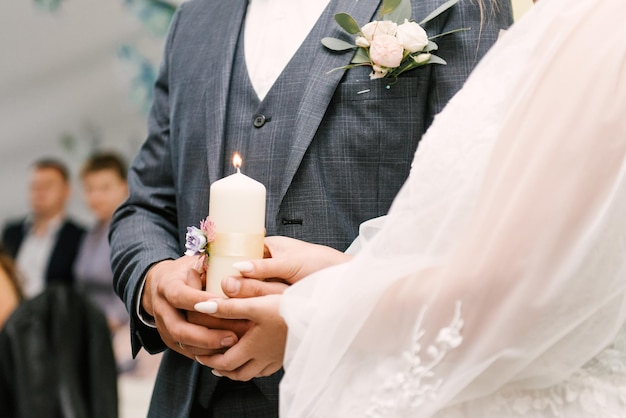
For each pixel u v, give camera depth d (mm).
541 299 974
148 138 1637
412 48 1325
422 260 1023
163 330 1292
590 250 965
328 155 1359
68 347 2965
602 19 999
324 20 1428
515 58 1056
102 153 3738
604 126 962
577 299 978
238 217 1173
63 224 3705
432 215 1033
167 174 1594
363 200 1353
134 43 3723
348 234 1346
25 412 2906
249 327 1183
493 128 1025
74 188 3723
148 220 1544
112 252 1521
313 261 1172
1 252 3414
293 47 1453
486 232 993
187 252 1188
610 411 1023
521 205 979
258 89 1453
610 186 961
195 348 1203
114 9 3711
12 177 3723
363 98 1355
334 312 1020
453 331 992
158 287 1269
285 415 1016
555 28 1022
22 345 2941
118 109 3746
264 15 1516
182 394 1432
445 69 1355
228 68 1481
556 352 1021
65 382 2934
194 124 1495
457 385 1004
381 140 1350
